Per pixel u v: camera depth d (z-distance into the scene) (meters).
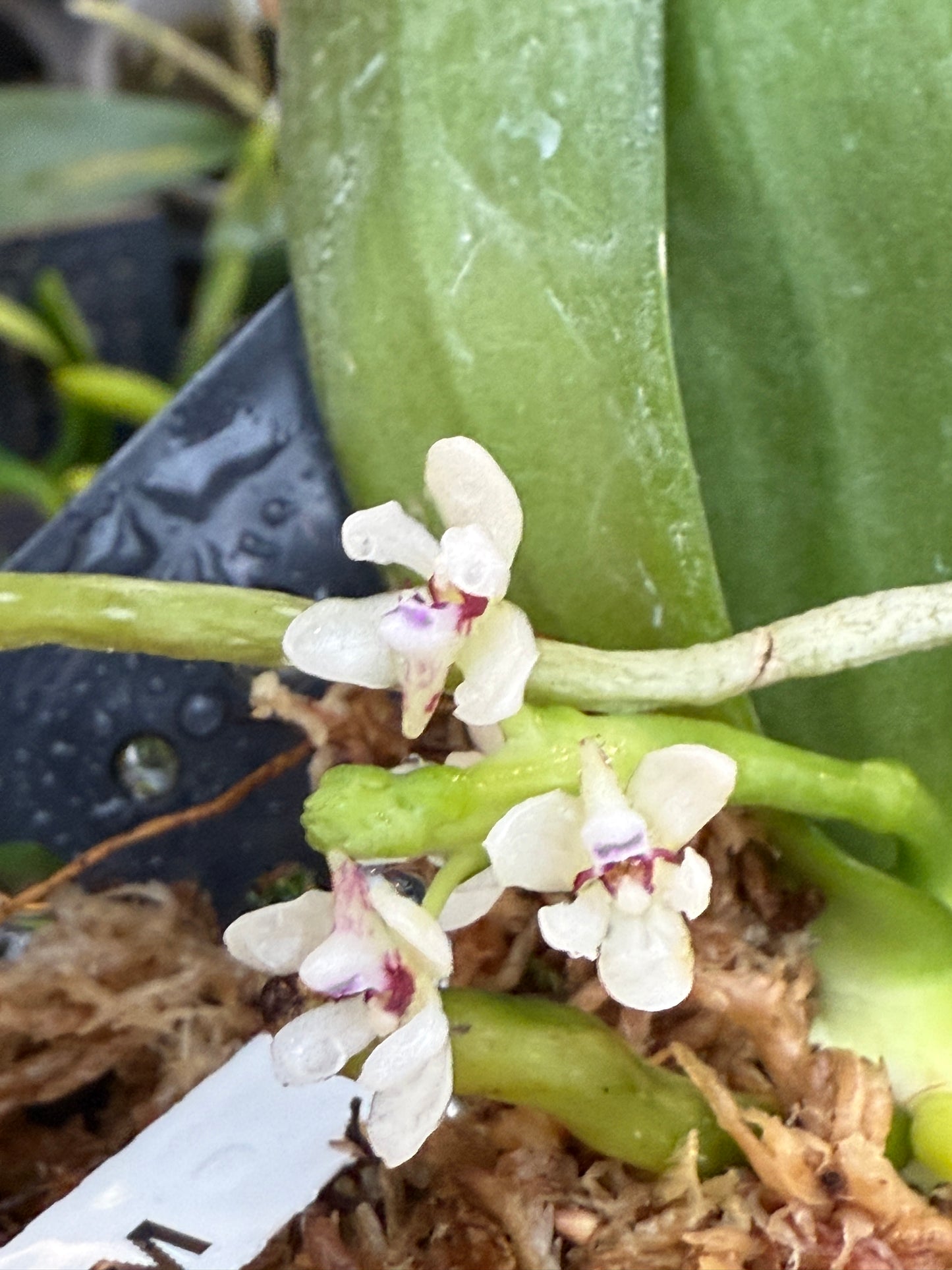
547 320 0.10
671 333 0.11
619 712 0.08
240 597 0.08
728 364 0.11
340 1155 0.10
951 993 0.10
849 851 0.11
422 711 0.08
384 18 0.10
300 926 0.08
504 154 0.10
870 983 0.10
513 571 0.10
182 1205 0.09
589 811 0.08
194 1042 0.11
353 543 0.08
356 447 0.10
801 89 0.10
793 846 0.10
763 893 0.11
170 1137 0.10
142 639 0.08
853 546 0.11
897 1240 0.09
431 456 0.08
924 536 0.11
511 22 0.10
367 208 0.10
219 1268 0.09
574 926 0.08
